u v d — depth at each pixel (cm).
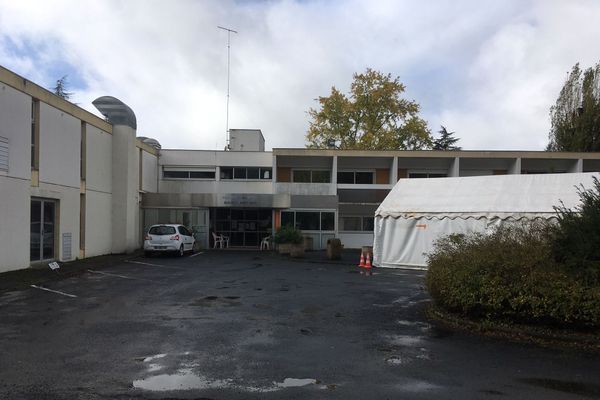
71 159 1870
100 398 486
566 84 4166
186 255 2358
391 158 3034
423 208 1762
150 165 2878
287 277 1525
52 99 1727
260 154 3091
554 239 795
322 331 787
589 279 728
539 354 654
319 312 951
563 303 711
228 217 2947
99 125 2128
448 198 1764
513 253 828
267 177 3123
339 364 607
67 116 1841
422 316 912
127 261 2006
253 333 770
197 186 3033
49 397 488
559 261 787
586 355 649
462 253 905
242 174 3114
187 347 682
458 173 2927
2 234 1434
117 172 2272
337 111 4269
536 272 760
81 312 938
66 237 1828
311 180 3145
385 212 1820
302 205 2806
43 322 845
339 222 3103
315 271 1714
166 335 752
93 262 1830
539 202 1571
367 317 902
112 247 2253
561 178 1648
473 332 780
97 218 2108
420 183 1900
